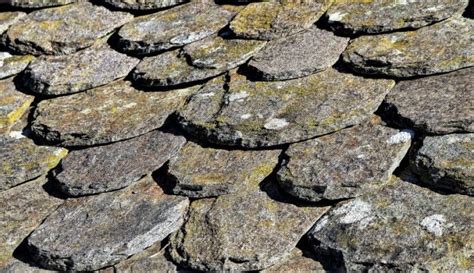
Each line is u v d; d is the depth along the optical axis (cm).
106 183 476
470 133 443
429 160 438
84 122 507
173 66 519
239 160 469
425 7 503
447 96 462
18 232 475
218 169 467
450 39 486
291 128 467
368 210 433
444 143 444
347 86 484
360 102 473
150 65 526
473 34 486
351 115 468
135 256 450
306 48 505
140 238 448
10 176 497
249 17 530
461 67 474
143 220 456
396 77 481
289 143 468
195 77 509
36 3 575
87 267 447
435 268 405
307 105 477
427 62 476
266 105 481
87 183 479
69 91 529
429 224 419
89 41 548
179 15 548
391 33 500
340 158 452
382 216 429
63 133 504
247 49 513
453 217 420
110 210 468
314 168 450
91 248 448
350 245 421
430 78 476
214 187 459
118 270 446
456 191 430
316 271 425
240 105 485
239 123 474
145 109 507
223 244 437
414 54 483
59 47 550
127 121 502
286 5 532
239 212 450
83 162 494
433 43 487
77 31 554
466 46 480
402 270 407
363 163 447
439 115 452
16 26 569
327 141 462
